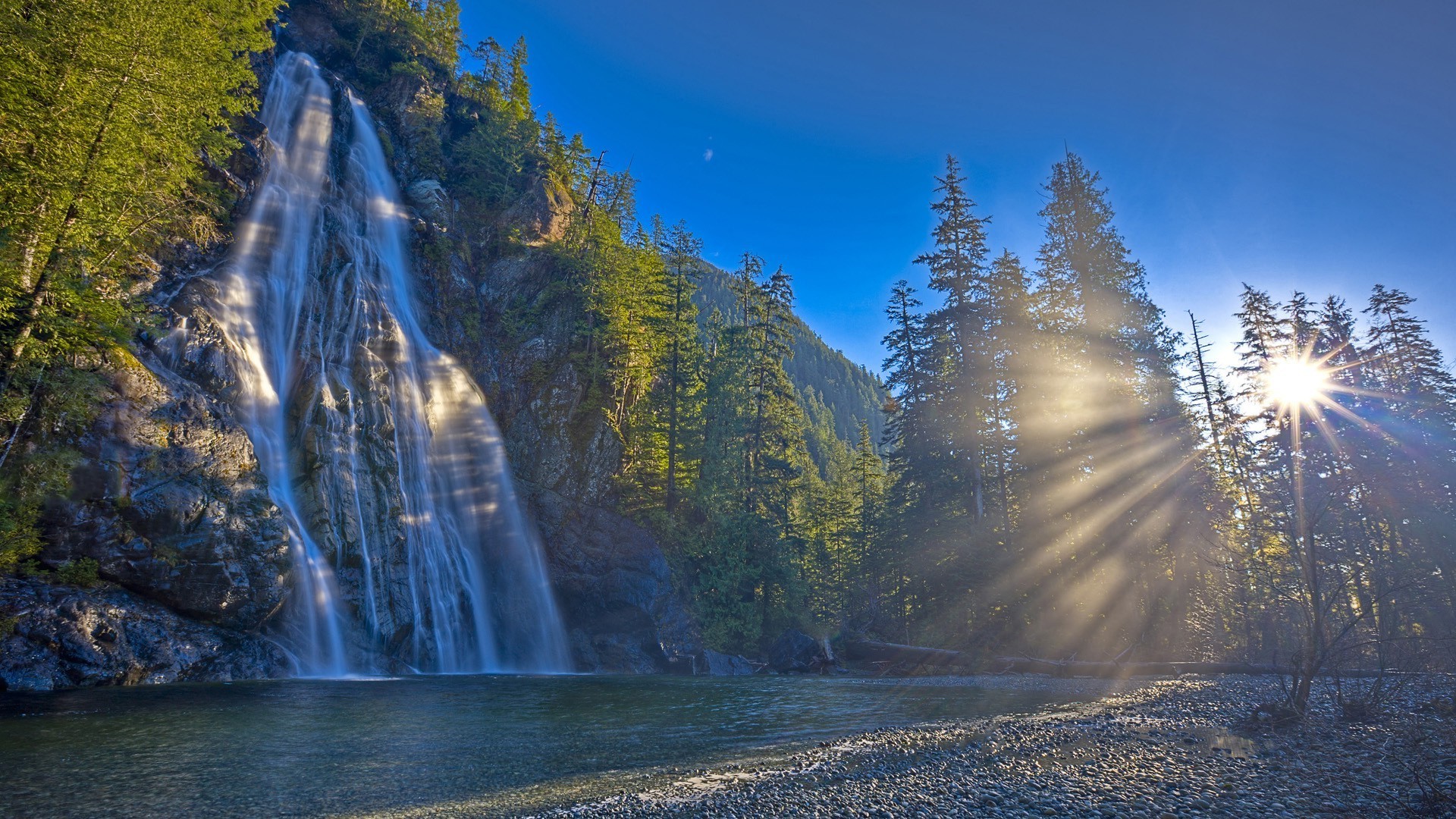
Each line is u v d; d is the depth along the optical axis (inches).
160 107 737.6
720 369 1980.8
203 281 1083.3
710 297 6924.2
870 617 1539.1
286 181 1437.0
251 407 1045.2
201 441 826.2
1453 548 1005.2
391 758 374.3
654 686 857.5
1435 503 1010.7
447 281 1704.0
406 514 1205.7
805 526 2271.2
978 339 1370.6
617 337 1815.9
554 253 1924.2
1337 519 581.9
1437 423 1342.3
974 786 331.6
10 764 326.3
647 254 2084.2
